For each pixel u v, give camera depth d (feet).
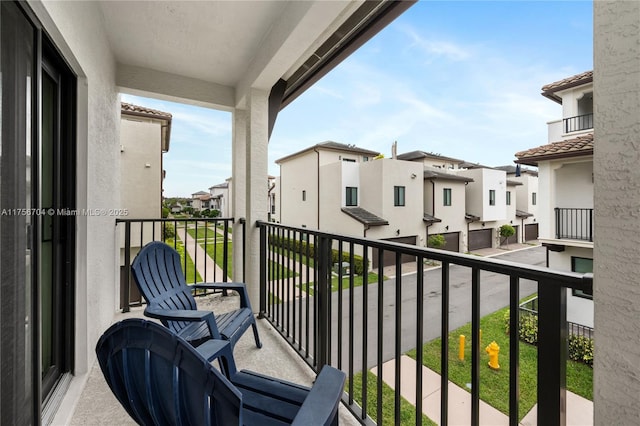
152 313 5.52
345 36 8.27
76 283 6.00
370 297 24.94
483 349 16.28
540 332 2.58
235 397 2.11
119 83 9.98
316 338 6.53
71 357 5.95
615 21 1.93
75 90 6.04
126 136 23.39
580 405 11.00
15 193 3.58
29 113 3.92
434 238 43.42
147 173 23.91
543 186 20.17
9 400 3.45
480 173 50.78
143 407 2.56
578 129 19.17
